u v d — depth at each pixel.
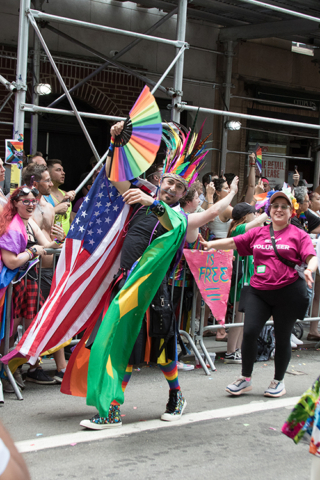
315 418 2.41
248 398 4.49
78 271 4.13
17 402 4.18
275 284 4.41
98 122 9.25
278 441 3.62
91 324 3.97
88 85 8.63
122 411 4.05
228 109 10.00
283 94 10.75
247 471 3.16
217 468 3.18
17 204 4.14
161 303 3.71
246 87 10.35
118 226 4.05
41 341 4.09
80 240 4.10
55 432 3.59
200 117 9.84
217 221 5.84
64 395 4.40
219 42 9.84
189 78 9.60
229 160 10.29
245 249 4.64
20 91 5.09
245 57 10.24
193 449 3.42
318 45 10.61
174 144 4.05
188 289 5.23
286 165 11.00
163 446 3.45
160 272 3.62
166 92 6.08
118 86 8.90
